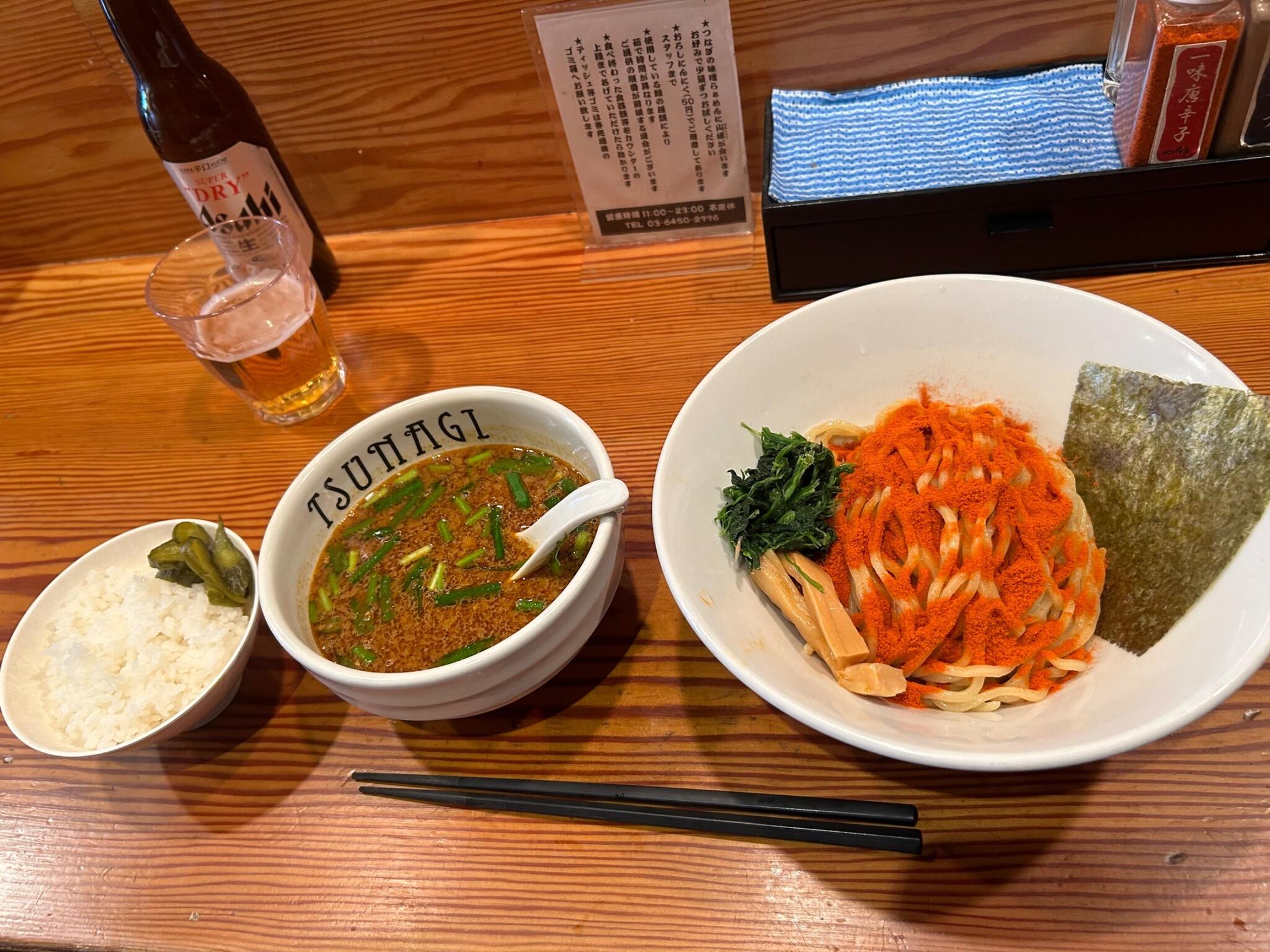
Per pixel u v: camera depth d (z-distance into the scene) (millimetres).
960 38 524
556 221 635
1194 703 286
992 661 374
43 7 550
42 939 377
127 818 406
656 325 550
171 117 500
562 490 424
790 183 501
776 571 379
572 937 344
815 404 433
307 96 580
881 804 348
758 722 388
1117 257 499
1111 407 387
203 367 589
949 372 429
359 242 659
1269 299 475
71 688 402
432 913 358
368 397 557
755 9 515
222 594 421
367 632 397
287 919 366
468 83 563
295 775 407
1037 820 344
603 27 486
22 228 690
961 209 478
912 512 400
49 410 603
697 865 354
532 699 411
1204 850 329
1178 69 423
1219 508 336
